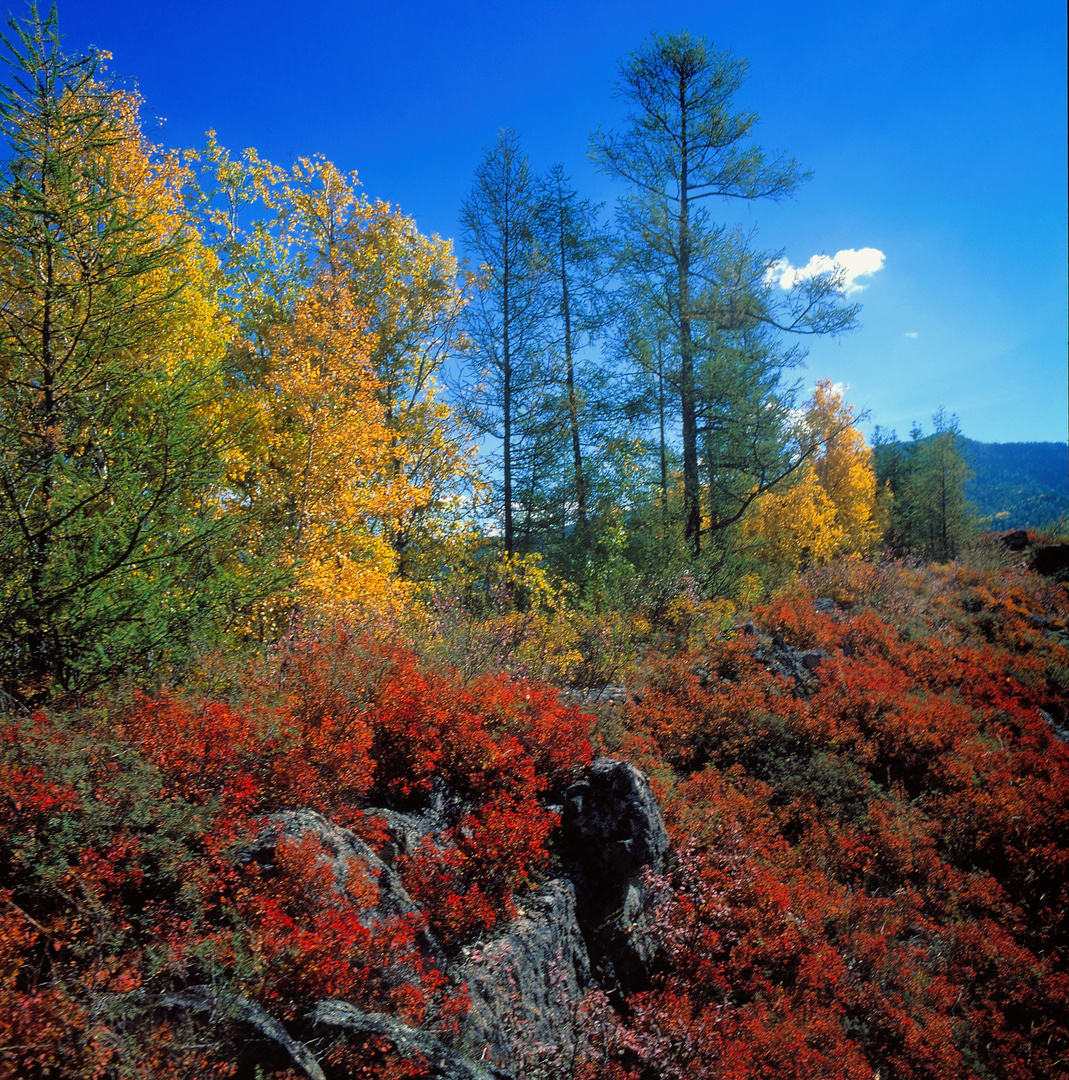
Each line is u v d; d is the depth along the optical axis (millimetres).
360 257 15695
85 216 5555
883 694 10797
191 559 6199
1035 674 13734
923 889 7598
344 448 10633
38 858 3191
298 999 3166
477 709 6227
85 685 5125
